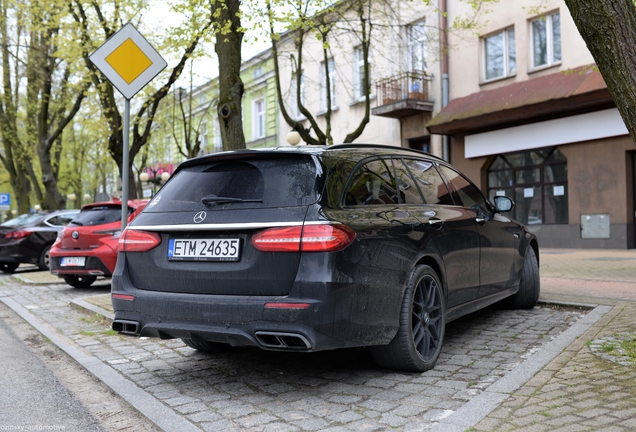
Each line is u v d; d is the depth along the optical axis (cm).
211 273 373
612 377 365
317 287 340
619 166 1451
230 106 886
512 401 331
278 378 420
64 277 1092
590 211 1515
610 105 1437
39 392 407
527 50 1645
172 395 387
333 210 361
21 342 595
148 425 335
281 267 351
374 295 368
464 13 1780
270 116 2622
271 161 392
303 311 339
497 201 583
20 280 1230
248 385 405
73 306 818
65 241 1017
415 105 1848
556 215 1614
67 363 496
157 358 494
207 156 414
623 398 327
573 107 1472
